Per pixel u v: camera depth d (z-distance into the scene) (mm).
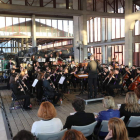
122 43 19781
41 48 43094
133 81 7629
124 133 1975
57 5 19719
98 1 16562
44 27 25188
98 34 24094
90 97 6645
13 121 4879
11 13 22672
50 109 2764
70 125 2799
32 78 8281
